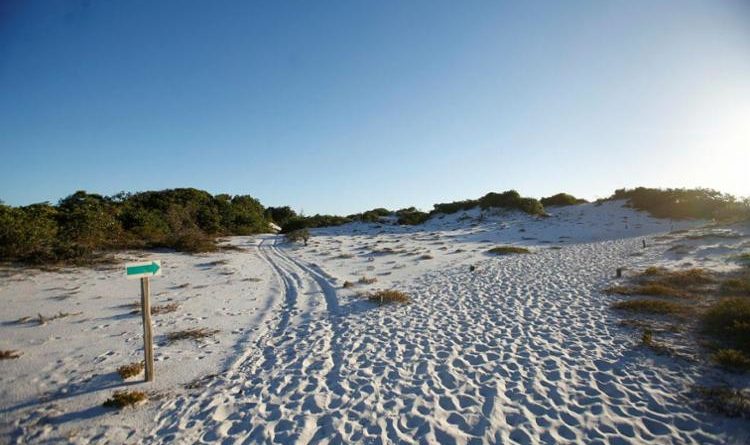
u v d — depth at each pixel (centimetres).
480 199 4216
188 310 1005
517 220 3475
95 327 853
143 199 3114
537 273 1368
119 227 2227
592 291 1046
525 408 479
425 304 1022
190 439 442
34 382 588
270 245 2730
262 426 462
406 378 578
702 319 741
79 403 526
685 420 437
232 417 487
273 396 538
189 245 2138
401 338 757
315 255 2166
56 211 1988
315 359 668
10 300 1044
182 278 1444
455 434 431
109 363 659
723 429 416
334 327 853
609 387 519
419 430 443
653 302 845
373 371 609
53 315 928
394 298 1063
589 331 736
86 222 1953
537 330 761
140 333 816
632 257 1576
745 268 1156
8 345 742
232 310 1015
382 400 515
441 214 4156
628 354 618
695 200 3038
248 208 4531
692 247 1620
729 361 549
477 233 3041
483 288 1176
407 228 3672
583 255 1741
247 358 684
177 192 3700
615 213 3312
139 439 446
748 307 696
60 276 1325
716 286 987
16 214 1587
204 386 573
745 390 484
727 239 1723
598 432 424
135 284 1297
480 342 712
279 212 5881
